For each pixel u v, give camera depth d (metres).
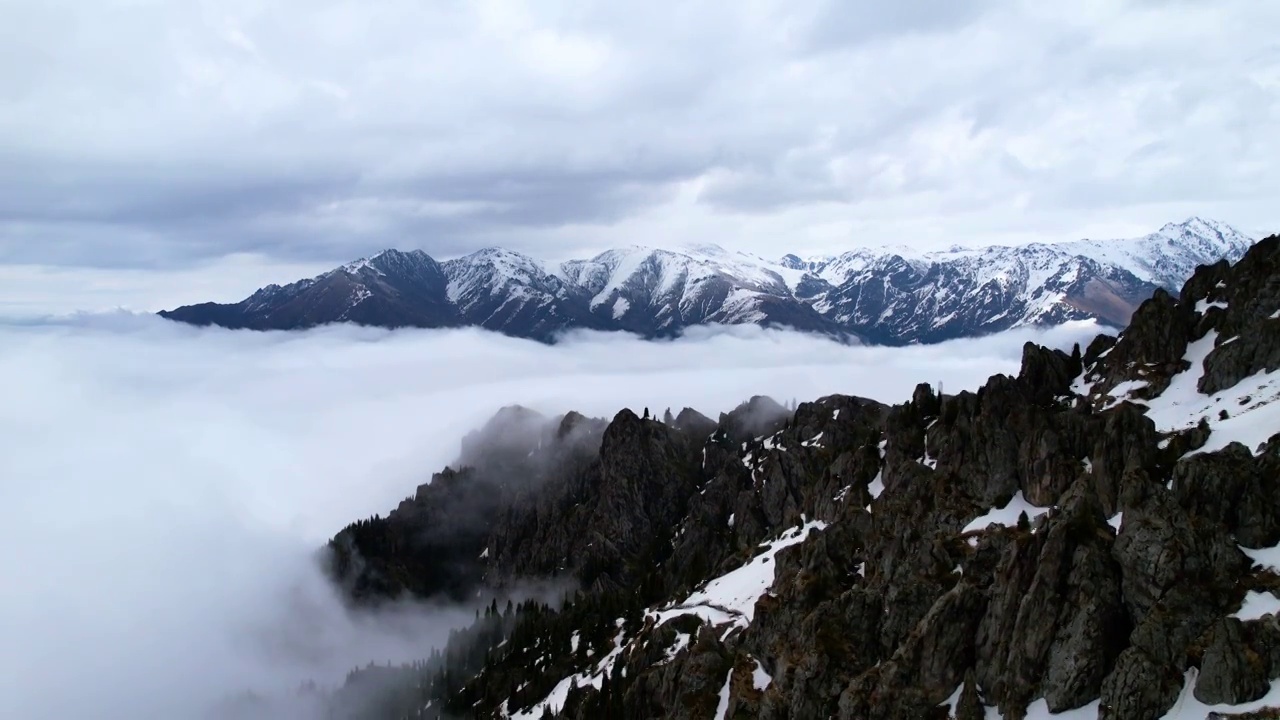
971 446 172.38
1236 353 162.25
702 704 165.25
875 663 143.50
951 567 149.88
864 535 178.88
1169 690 102.81
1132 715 103.31
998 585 127.81
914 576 147.75
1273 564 110.50
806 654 145.38
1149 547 115.00
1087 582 117.81
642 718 183.62
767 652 164.38
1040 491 156.38
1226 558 112.50
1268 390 149.38
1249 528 116.12
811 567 172.75
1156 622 107.69
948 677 127.12
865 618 148.25
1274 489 117.50
